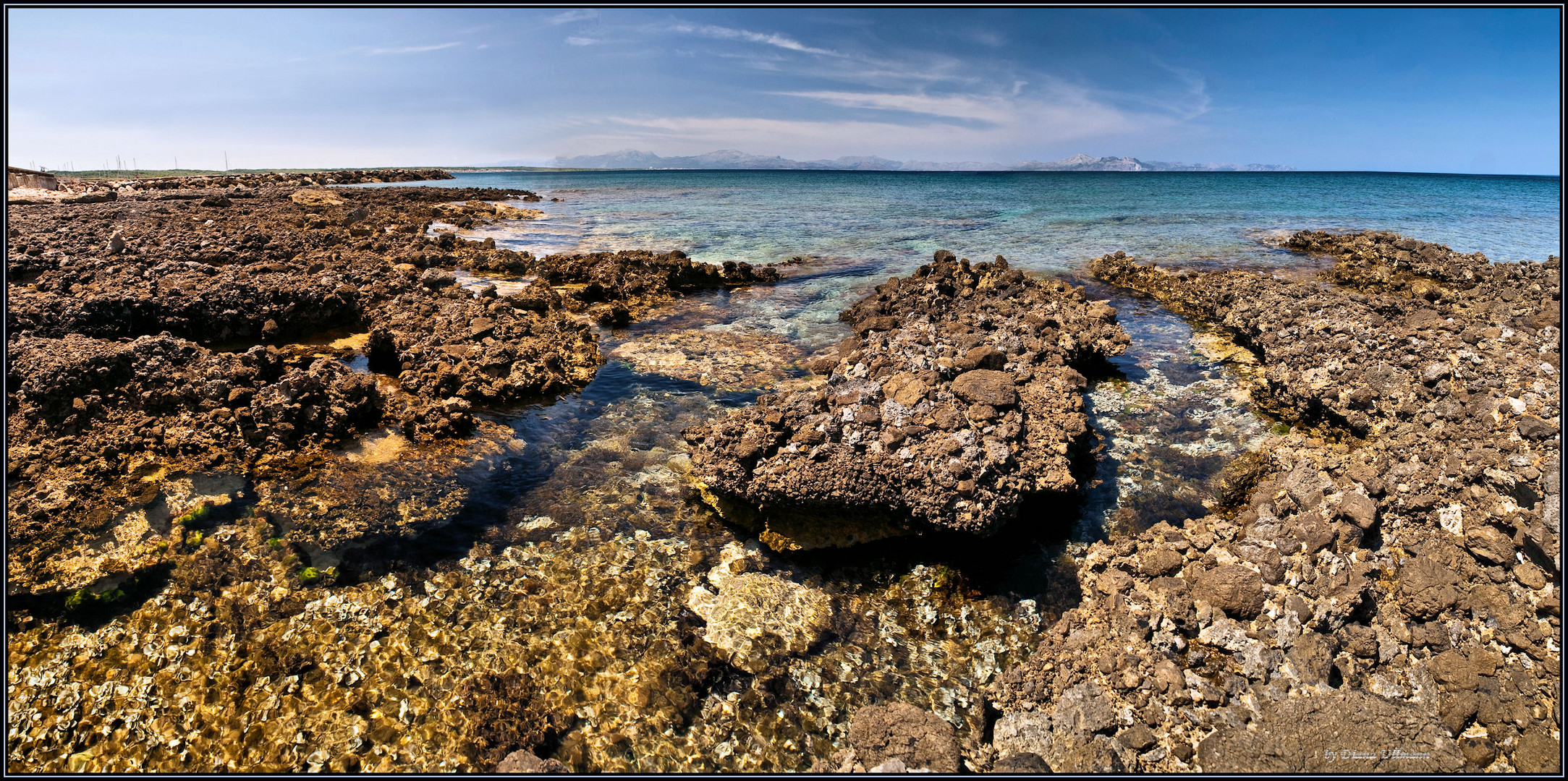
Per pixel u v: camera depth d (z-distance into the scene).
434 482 3.66
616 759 2.38
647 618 2.90
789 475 3.36
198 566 2.96
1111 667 2.62
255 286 5.51
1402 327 5.27
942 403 3.81
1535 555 2.71
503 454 4.00
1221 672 2.63
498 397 4.66
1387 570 2.98
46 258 5.92
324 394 4.02
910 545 3.38
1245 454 4.12
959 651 2.83
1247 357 5.66
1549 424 3.29
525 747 2.40
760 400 4.16
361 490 3.53
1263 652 2.61
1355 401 4.13
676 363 5.45
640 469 3.90
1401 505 3.20
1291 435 4.32
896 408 3.76
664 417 4.53
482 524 3.38
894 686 2.67
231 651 2.62
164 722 2.38
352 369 5.09
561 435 4.26
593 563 3.17
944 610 3.01
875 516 3.44
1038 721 2.52
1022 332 5.39
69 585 2.81
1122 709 2.52
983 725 2.55
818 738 2.48
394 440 4.01
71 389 3.61
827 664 2.75
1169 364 5.55
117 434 3.55
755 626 2.89
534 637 2.78
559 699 2.56
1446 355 4.37
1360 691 2.45
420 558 3.13
